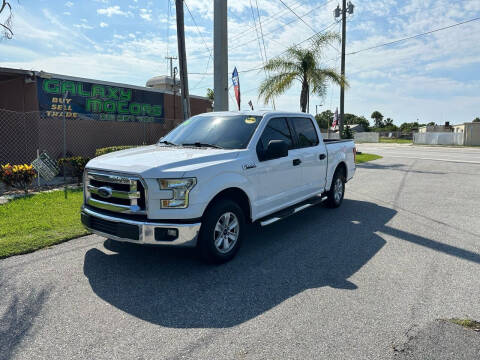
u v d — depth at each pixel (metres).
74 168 9.52
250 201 4.61
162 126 15.68
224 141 4.89
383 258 4.57
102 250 4.73
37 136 11.54
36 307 3.26
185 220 3.83
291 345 2.73
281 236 5.50
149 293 3.56
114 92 13.66
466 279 3.92
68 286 3.69
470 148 36.62
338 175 7.36
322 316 3.14
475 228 5.96
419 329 2.94
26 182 8.52
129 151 4.77
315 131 6.52
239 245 4.50
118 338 2.81
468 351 2.65
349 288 3.70
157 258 4.48
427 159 20.75
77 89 12.45
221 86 11.34
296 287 3.72
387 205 7.81
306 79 17.92
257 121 5.11
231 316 3.15
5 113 12.38
